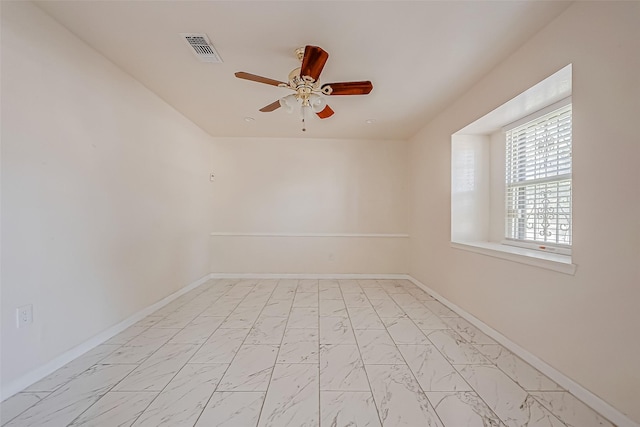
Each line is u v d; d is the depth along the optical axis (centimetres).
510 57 206
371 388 163
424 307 306
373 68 224
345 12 163
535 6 157
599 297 142
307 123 363
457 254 287
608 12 137
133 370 180
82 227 199
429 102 292
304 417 140
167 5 159
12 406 145
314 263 432
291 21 171
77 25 179
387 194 438
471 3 155
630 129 129
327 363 191
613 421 135
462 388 163
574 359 156
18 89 157
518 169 257
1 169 150
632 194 128
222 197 430
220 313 285
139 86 257
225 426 134
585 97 149
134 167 253
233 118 347
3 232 150
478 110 248
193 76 243
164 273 305
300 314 283
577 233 154
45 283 172
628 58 129
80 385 164
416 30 178
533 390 161
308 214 434
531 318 188
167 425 134
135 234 256
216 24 175
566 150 204
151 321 262
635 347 127
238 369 183
